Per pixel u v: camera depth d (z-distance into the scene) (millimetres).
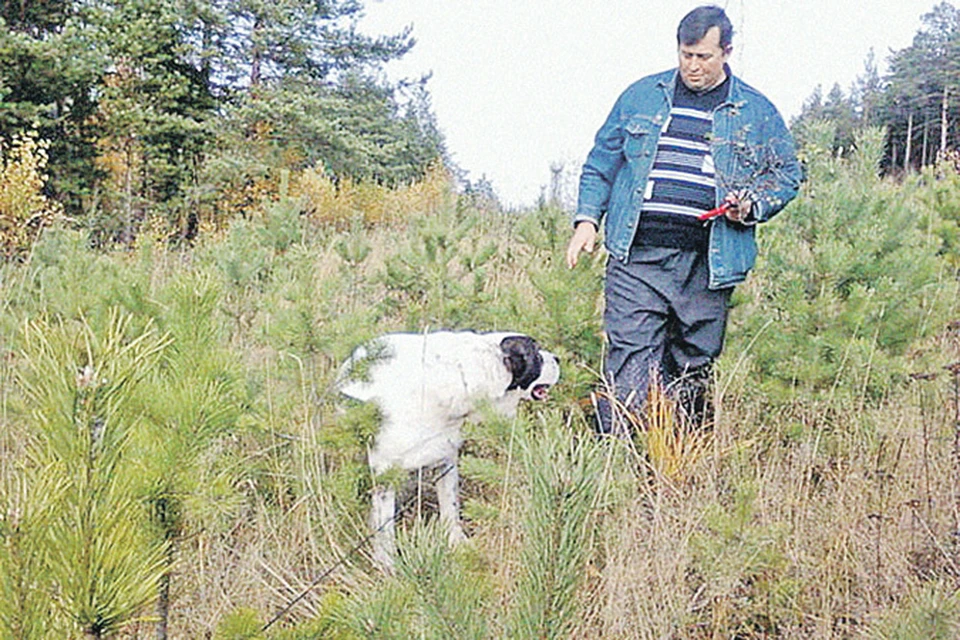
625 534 2787
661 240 4062
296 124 22328
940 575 2736
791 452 3727
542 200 6180
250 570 3002
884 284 4359
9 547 1256
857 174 5500
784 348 4293
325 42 23375
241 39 22641
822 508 3256
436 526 1724
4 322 4246
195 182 21312
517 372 3672
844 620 2732
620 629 2535
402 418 3484
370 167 23797
